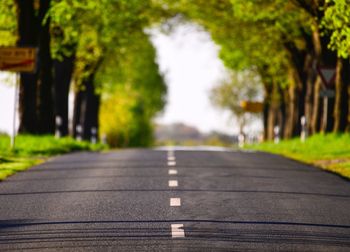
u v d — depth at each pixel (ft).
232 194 116.57
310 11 237.45
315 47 274.77
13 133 206.90
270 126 467.93
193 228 86.63
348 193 121.70
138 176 141.69
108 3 270.46
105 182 131.54
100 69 402.93
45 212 98.22
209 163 174.91
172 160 182.70
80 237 81.35
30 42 245.86
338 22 180.86
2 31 278.67
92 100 407.64
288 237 81.97
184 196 113.50
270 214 97.60
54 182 131.54
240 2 267.18
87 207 102.27
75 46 311.88
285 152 251.60
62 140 262.06
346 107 274.57
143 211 98.89
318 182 137.08
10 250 74.95
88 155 204.64
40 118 270.67
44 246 76.74
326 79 240.32
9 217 94.68
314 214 98.48
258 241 79.36
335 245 78.18
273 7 266.57
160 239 80.07
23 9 245.45
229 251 74.18
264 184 131.23
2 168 153.79
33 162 175.22
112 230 85.35
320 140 267.18
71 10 259.80
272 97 453.17
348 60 272.92
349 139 249.34
